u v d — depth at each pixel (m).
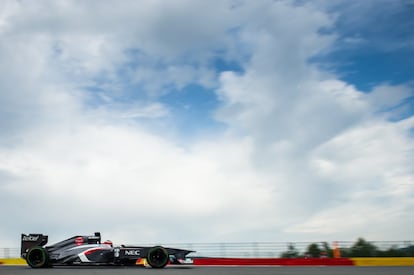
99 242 15.63
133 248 14.75
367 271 13.38
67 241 15.54
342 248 21.14
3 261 20.84
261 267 16.27
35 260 14.76
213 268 15.21
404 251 20.56
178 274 11.97
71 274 11.88
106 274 11.87
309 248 21.25
